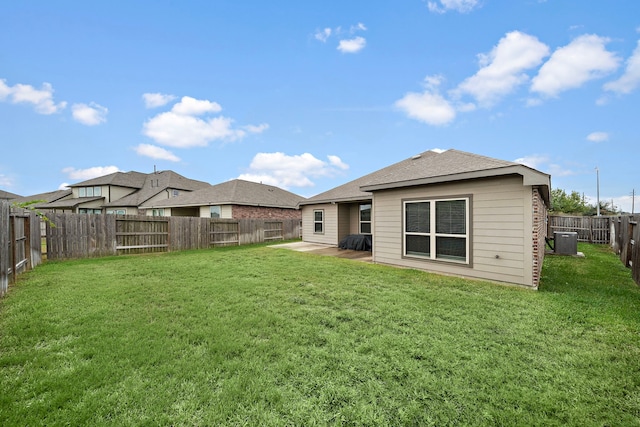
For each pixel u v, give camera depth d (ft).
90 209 91.45
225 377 8.74
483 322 13.03
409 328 12.36
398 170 29.84
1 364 9.36
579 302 16.02
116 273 23.73
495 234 21.06
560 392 8.11
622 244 30.32
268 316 13.67
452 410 7.39
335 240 46.03
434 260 24.54
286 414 7.23
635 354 10.24
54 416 7.05
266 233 55.62
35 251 27.32
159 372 8.94
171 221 40.34
